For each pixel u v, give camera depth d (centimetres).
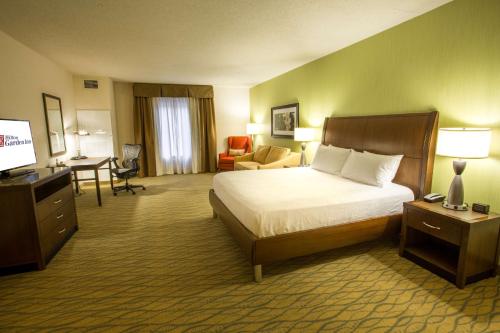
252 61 453
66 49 376
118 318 175
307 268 234
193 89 682
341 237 235
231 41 350
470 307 181
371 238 249
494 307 180
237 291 203
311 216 224
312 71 454
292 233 217
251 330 163
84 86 548
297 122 506
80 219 363
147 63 458
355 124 354
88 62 447
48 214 252
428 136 260
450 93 249
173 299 194
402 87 296
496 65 215
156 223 348
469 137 206
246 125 752
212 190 358
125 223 348
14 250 226
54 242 262
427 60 267
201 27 303
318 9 259
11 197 221
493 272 214
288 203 227
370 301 189
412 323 167
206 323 170
